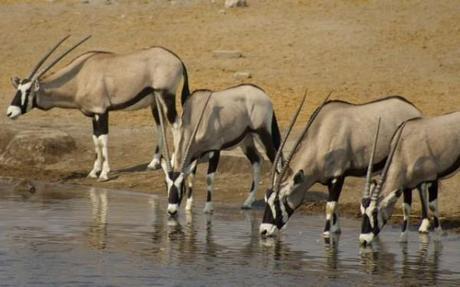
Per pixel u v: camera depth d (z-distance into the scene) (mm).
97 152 45219
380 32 68000
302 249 30547
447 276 27156
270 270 27484
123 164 47188
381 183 31391
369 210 31234
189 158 37469
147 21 72125
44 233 32125
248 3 74875
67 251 29375
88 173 46062
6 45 68062
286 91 58469
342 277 26797
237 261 28531
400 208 37969
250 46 66562
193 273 26922
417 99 57312
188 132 37469
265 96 39281
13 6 75688
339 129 33344
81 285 25344
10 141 48531
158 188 43125
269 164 43406
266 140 39188
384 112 33969
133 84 45438
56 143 48156
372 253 30109
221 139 38000
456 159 32750
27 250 29422
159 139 45875
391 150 31578
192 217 36188
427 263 28797
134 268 27359
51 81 45781
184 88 46250
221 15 72688
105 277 26234
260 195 41188
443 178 33031
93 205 38156
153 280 26031
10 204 37938
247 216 36812
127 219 35125
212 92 38438
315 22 70062
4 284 25344
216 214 37094
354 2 73562
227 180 43250
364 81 60531
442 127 32656
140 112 55656
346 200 39594
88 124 53500
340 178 33281
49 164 47469
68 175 45375
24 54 66625
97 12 74188
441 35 67500
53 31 70312
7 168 46594
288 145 44500
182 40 68125
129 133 51406
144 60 45750
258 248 30531
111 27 71062
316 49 65625
